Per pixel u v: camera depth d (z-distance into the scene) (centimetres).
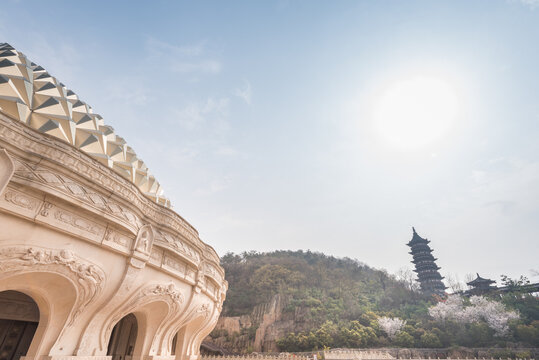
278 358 4694
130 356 1931
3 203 895
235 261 15725
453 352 5912
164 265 1573
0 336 1494
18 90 1461
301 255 17612
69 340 1155
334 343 6800
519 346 5866
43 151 1062
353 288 11456
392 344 6675
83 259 1134
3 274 921
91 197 1159
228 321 8806
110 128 2467
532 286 8481
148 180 2308
